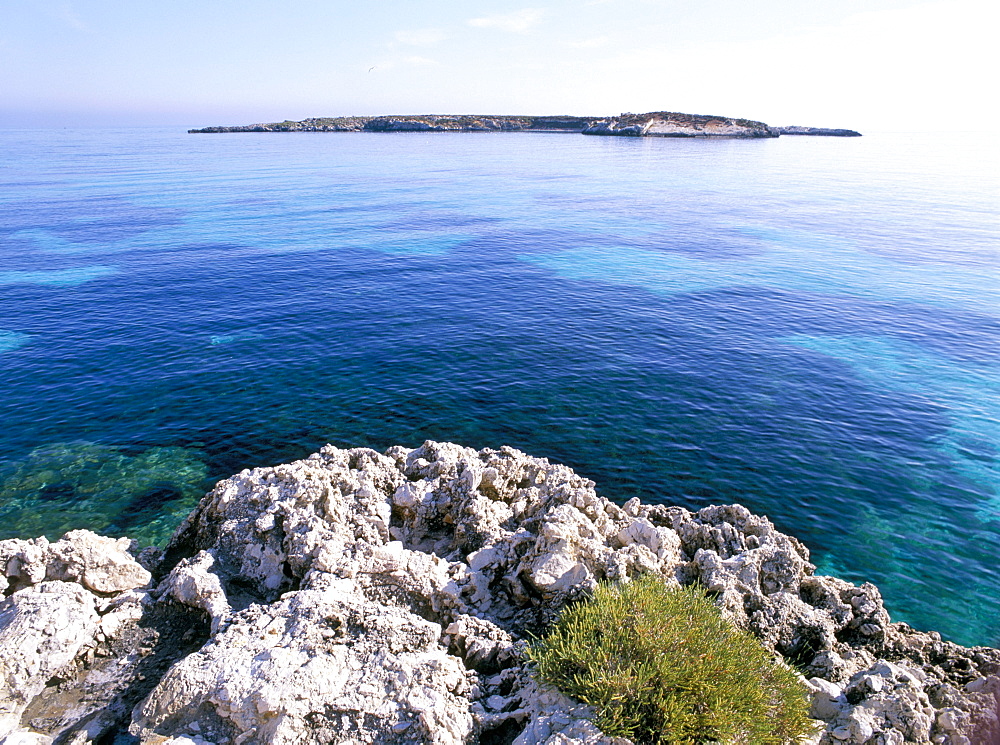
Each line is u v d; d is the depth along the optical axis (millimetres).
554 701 9062
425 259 56000
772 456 24734
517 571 11859
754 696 8703
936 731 9141
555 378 31422
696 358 34281
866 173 141000
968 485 23094
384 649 9625
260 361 33031
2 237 61625
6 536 19453
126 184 102812
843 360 34375
